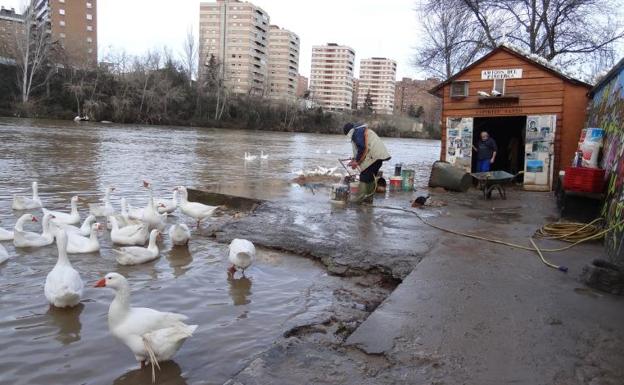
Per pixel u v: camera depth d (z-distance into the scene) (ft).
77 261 25.63
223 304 20.21
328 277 23.38
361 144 39.19
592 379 12.58
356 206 37.91
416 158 125.18
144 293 21.29
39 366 15.17
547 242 26.99
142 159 79.92
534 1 82.07
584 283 19.84
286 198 40.19
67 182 51.62
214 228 31.42
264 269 24.47
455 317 16.30
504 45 53.93
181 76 270.46
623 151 26.50
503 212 37.11
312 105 376.68
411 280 19.99
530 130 52.95
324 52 542.57
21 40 210.79
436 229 30.22
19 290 21.36
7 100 207.21
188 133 184.55
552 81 52.03
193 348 16.46
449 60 94.43
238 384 12.17
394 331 15.21
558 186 40.47
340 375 12.67
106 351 16.26
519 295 18.43
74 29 338.34
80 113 212.84
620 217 23.40
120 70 250.37
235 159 92.84
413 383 12.29
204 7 432.25
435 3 94.38
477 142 63.05
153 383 14.40
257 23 439.63
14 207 37.52
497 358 13.60
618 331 15.46
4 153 75.72
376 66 560.61
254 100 294.25
